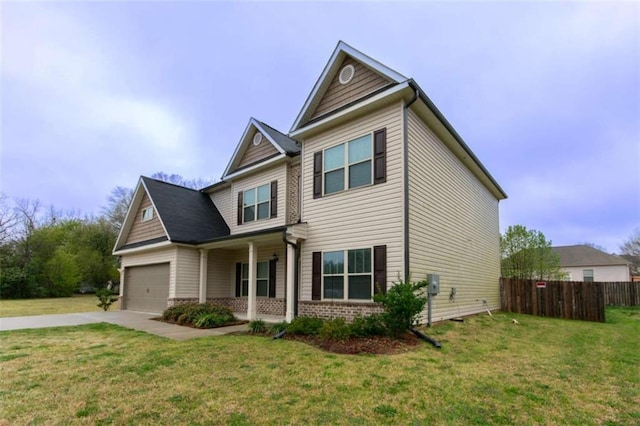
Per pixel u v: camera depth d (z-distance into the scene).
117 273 36.28
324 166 10.77
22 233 34.31
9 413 3.95
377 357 6.20
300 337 7.98
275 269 13.03
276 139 13.43
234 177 15.09
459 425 3.67
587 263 31.31
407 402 4.24
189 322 11.19
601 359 6.55
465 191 13.36
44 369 5.71
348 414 3.91
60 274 32.16
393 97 9.18
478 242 14.45
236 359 6.18
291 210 12.80
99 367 5.79
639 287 19.50
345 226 9.92
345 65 10.56
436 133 11.02
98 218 38.94
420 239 9.34
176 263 13.75
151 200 15.14
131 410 4.02
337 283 9.86
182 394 4.50
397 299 7.39
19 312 16.92
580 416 3.94
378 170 9.38
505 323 10.95
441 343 7.36
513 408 4.12
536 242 20.34
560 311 13.42
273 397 4.38
